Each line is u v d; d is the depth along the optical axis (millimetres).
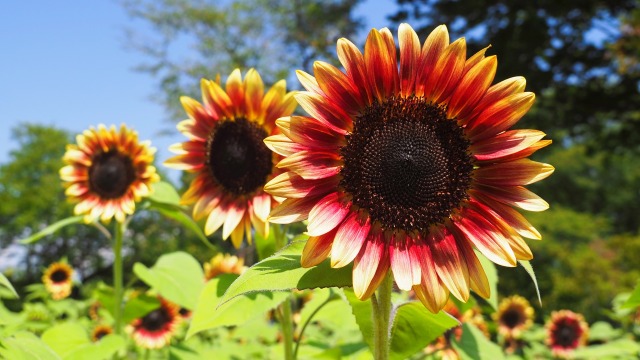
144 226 40000
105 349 4113
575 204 42594
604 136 21438
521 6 18344
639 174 42688
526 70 18500
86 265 42062
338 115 2361
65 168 5246
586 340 7820
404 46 2393
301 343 4703
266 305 3168
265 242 3686
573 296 22328
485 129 2365
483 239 2252
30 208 41688
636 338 7348
